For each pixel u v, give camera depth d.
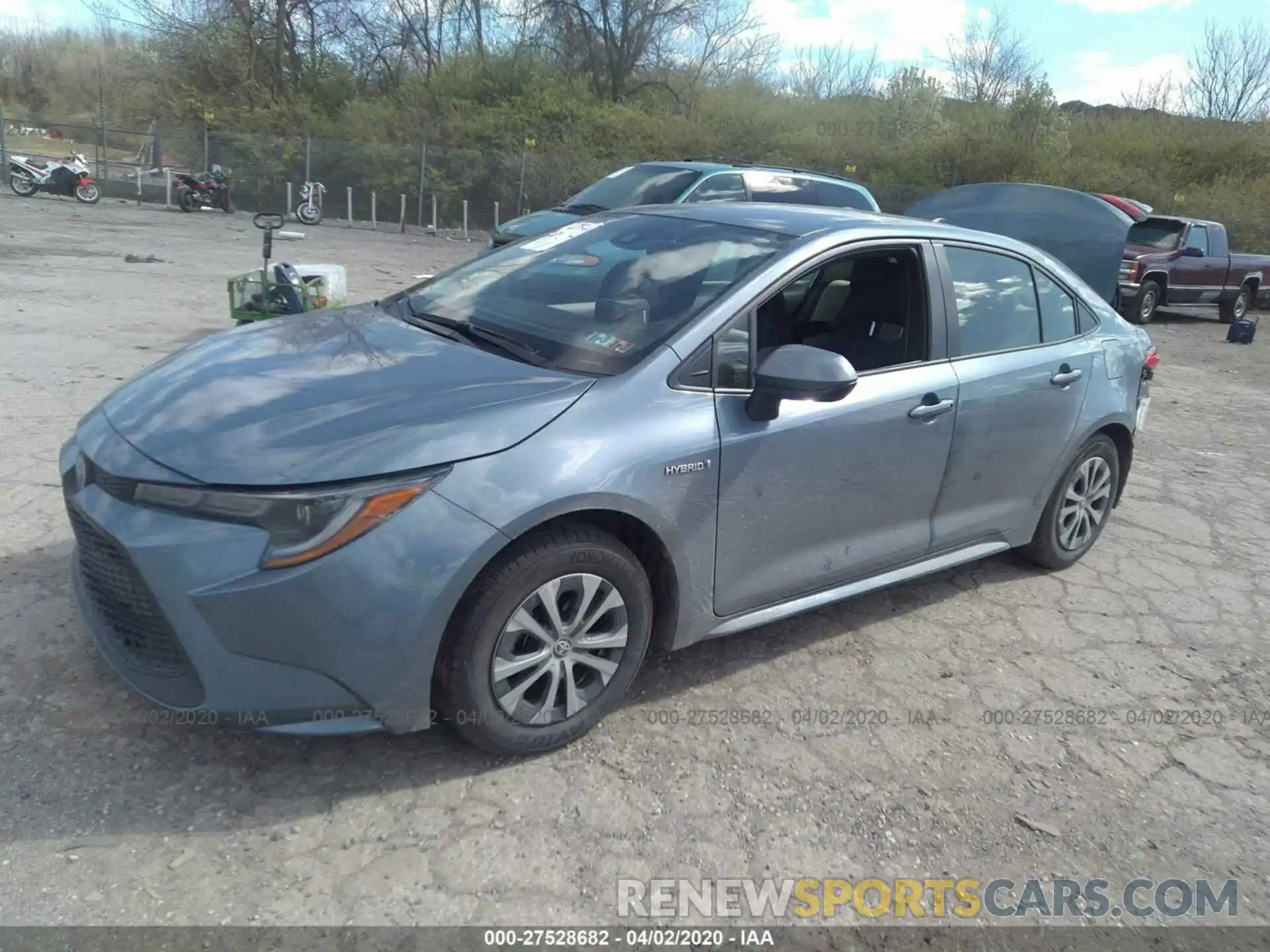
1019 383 4.18
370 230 23.91
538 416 2.89
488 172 25.98
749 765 3.13
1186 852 2.97
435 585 2.63
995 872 2.80
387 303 4.06
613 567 2.99
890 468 3.72
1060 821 3.04
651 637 3.33
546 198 26.00
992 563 4.99
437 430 2.75
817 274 3.65
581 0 32.56
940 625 4.24
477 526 2.67
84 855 2.51
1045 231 11.82
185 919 2.35
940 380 3.86
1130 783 3.27
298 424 2.78
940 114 31.92
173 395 3.02
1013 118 27.98
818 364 3.10
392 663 2.64
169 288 10.94
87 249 14.05
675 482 3.06
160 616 2.60
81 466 2.90
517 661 2.88
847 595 3.79
